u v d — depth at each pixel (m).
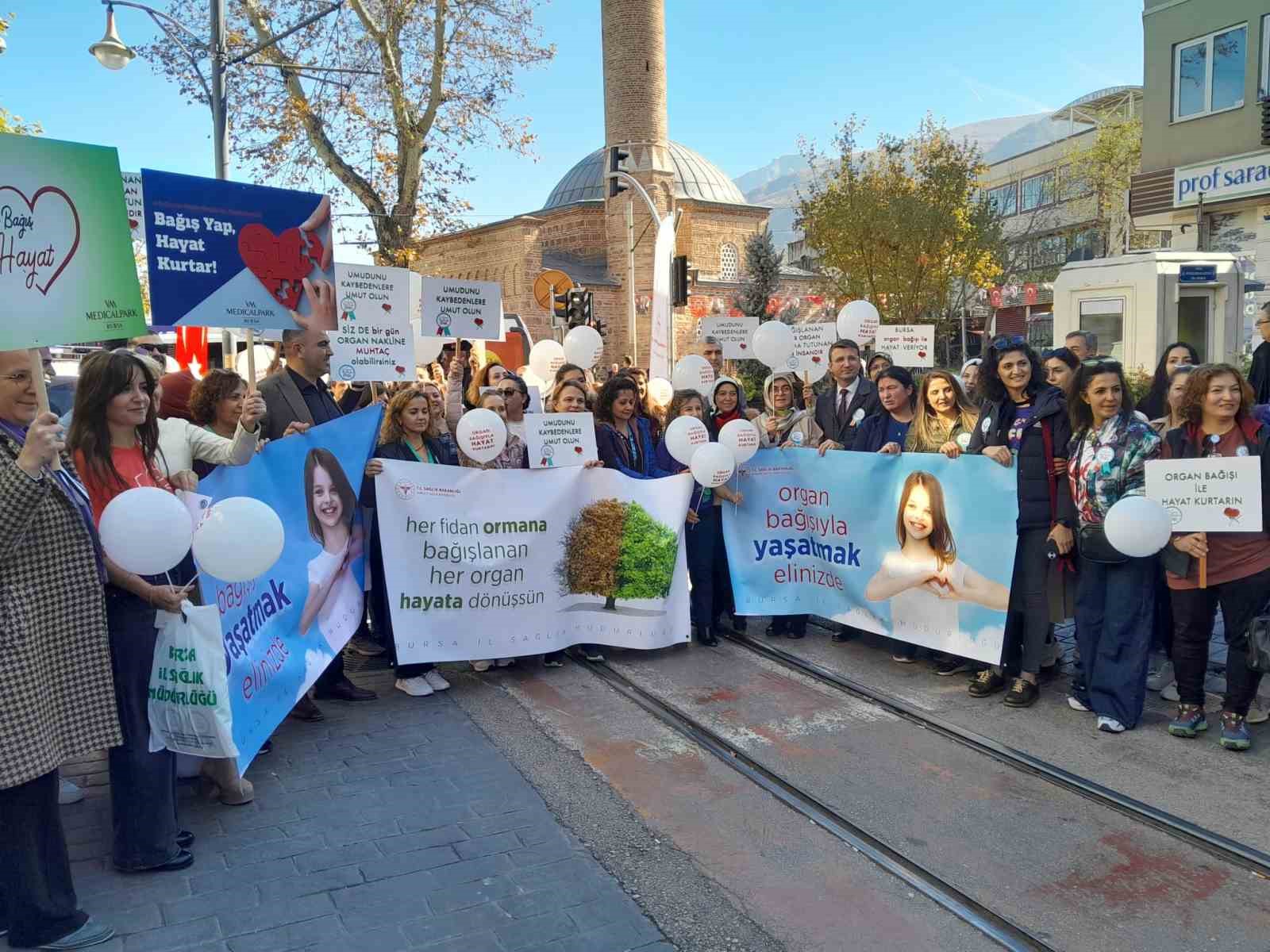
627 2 41.16
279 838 4.14
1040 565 5.67
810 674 6.39
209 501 4.22
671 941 3.41
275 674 4.95
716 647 7.08
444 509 6.18
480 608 6.32
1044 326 37.62
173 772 3.89
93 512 3.67
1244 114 19.64
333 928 3.45
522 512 6.43
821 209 31.25
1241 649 4.93
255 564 3.64
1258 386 9.26
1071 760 4.91
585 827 4.27
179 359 10.24
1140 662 5.27
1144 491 5.15
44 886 3.29
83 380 3.74
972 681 6.03
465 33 24.81
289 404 5.79
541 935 3.42
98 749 3.39
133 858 3.80
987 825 4.27
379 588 6.23
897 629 6.42
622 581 6.72
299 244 5.66
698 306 44.31
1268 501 4.86
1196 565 5.00
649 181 41.84
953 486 6.03
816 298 32.09
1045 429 5.66
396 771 4.86
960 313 36.16
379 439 6.27
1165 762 4.88
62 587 3.27
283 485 5.23
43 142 3.36
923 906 3.66
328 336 6.54
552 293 21.53
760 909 3.63
